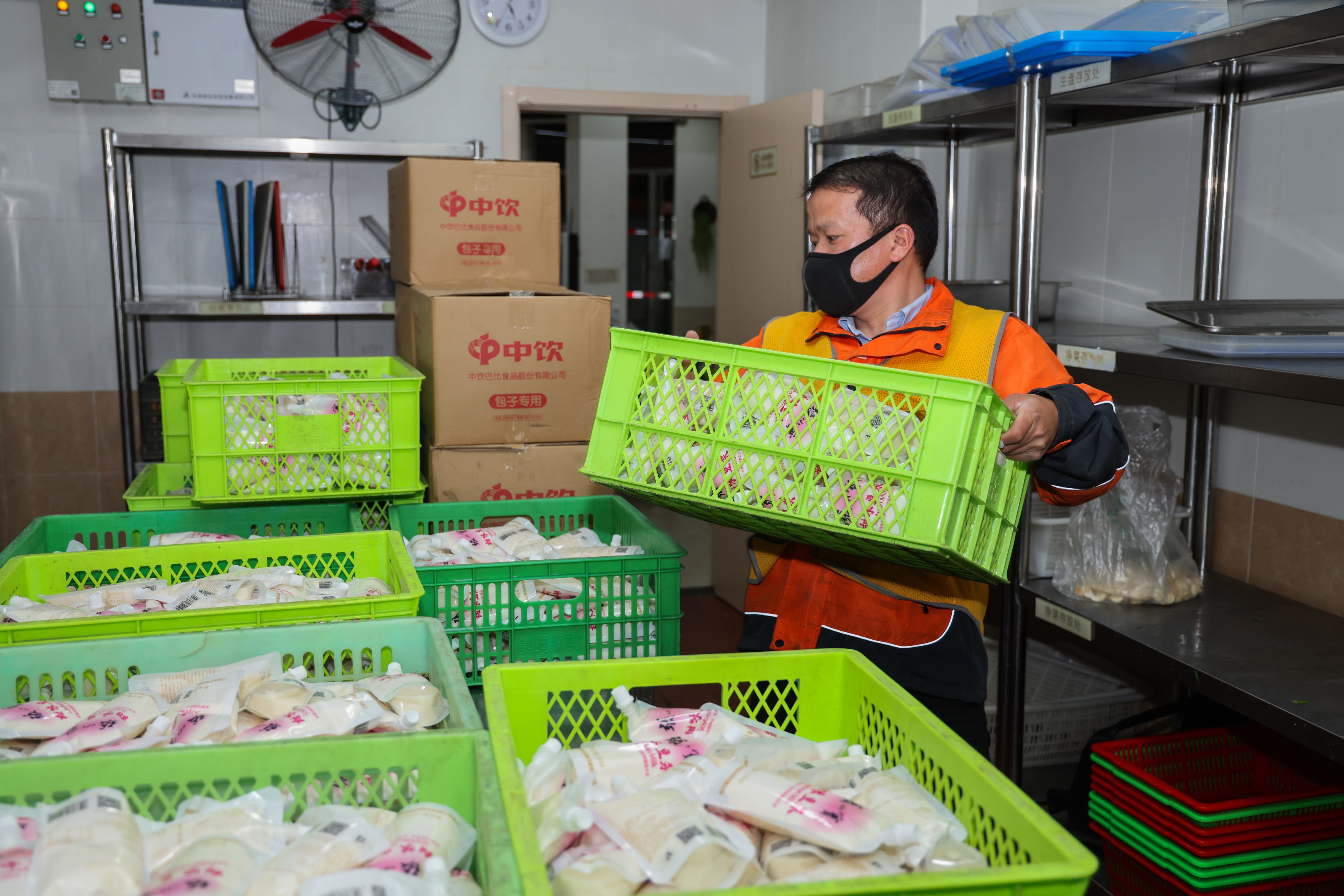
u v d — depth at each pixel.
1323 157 2.12
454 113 4.12
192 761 0.91
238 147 3.53
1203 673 1.74
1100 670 2.84
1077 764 2.63
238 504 2.16
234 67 3.87
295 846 0.84
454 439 2.27
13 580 1.63
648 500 1.40
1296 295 2.20
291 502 2.17
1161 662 1.84
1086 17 2.15
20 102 3.80
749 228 4.00
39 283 3.92
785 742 1.04
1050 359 1.50
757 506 1.24
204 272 4.02
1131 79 1.87
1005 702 2.29
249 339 4.13
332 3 3.48
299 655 1.33
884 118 2.73
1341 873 1.85
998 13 2.28
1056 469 1.34
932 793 0.97
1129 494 2.15
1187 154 2.49
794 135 3.59
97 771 0.89
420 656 1.37
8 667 1.22
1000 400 1.16
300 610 1.40
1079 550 2.17
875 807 0.92
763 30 4.44
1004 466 1.29
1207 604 2.14
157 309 3.52
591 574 1.73
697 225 7.62
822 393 1.21
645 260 7.75
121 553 1.73
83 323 3.97
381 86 3.68
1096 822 2.06
